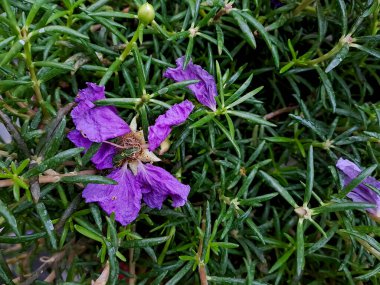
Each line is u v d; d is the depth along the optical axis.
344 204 0.13
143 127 0.13
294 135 0.16
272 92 0.18
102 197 0.13
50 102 0.15
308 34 0.17
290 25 0.17
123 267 0.16
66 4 0.13
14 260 0.16
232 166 0.15
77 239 0.16
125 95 0.15
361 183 0.13
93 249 0.16
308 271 0.17
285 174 0.16
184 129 0.13
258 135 0.17
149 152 0.13
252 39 0.14
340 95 0.17
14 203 0.13
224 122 0.16
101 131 0.13
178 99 0.14
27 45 0.11
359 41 0.14
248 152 0.16
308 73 0.18
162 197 0.13
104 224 0.15
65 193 0.14
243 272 0.16
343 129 0.16
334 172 0.14
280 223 0.17
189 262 0.13
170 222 0.14
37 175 0.11
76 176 0.12
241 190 0.14
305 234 0.17
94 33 0.15
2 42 0.11
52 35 0.14
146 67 0.14
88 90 0.13
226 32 0.16
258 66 0.18
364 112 0.16
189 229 0.15
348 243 0.15
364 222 0.15
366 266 0.15
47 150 0.12
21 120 0.15
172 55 0.16
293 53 0.15
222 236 0.13
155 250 0.16
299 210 0.13
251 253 0.16
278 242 0.15
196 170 0.16
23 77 0.13
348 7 0.17
